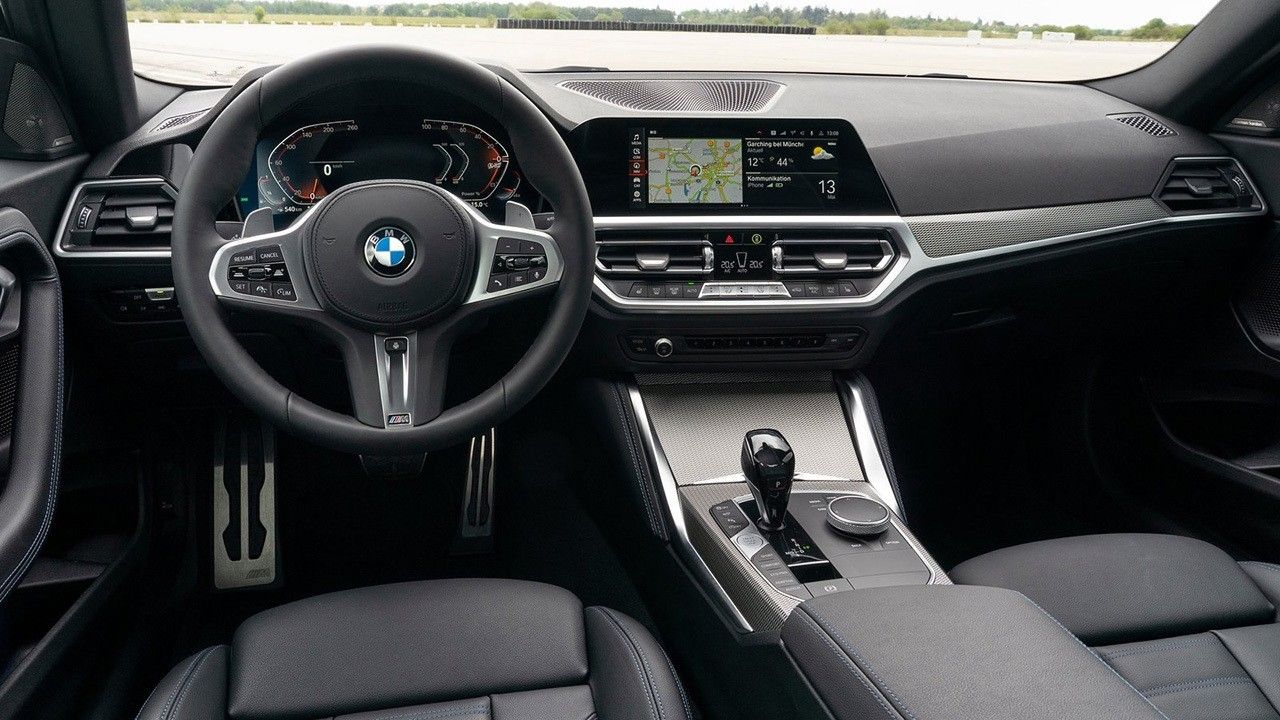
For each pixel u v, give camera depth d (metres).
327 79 1.15
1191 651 1.10
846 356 1.68
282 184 1.37
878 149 1.66
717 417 1.65
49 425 1.19
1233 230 1.79
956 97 1.88
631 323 1.60
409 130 1.37
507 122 1.21
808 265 1.63
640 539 1.65
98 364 1.59
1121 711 0.71
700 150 1.60
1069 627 1.13
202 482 1.92
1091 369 2.03
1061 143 1.76
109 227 1.46
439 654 1.03
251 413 1.96
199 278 1.14
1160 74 1.91
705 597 1.39
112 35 1.42
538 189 1.25
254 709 0.97
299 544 1.97
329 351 1.48
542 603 1.11
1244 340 1.82
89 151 1.54
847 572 1.27
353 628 1.06
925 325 1.80
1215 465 1.78
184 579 1.83
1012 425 2.16
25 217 1.21
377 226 1.14
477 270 1.20
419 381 1.19
